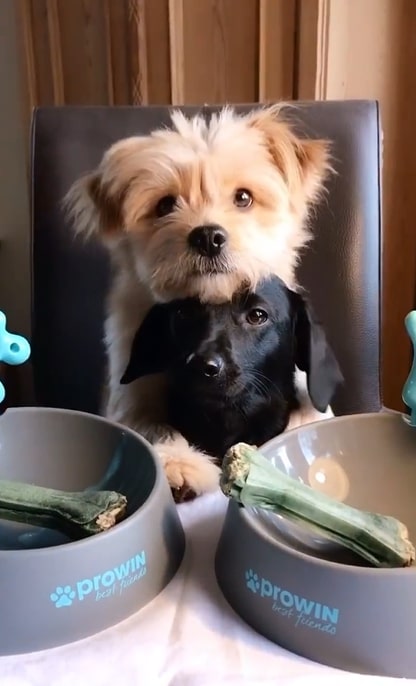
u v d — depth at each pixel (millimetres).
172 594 513
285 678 439
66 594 459
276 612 458
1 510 529
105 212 678
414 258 945
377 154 714
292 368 687
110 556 472
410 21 833
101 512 507
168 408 680
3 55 1002
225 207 653
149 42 837
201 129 672
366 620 433
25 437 621
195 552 558
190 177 649
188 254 642
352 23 806
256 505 499
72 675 447
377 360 730
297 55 799
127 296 682
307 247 688
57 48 903
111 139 684
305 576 442
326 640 443
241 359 655
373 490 589
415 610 430
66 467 613
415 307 962
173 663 454
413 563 487
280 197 670
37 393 736
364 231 710
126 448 595
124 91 872
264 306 658
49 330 718
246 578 475
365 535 491
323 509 498
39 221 708
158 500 518
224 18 807
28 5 902
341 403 716
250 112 685
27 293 1131
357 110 705
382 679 438
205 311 652
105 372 705
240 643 467
